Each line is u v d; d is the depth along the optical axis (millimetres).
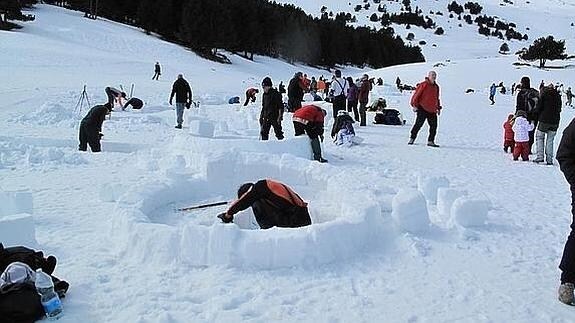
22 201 6723
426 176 8758
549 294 4941
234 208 6418
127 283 4922
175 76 43438
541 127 12016
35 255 4766
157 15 77375
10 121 16047
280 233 5461
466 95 47719
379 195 8008
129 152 12375
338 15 174250
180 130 15836
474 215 6863
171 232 5457
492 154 13375
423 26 182375
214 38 74312
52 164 10305
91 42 57625
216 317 4344
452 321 4395
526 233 6742
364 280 5148
